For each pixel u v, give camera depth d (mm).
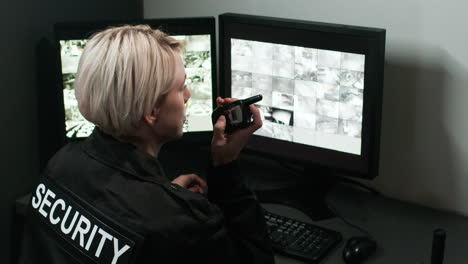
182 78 1048
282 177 2000
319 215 1732
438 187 1814
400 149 1845
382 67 1565
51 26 1921
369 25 1797
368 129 1621
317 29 1630
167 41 1045
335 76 1646
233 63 1841
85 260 998
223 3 2066
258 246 1177
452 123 1739
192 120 1938
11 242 1910
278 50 1733
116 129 1020
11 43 1797
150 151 1082
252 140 1877
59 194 1056
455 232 1660
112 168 1024
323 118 1704
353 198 1871
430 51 1714
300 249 1522
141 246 956
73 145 1126
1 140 1820
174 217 989
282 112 1784
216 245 1038
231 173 1204
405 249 1562
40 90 1912
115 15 2160
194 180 1339
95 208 1002
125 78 969
